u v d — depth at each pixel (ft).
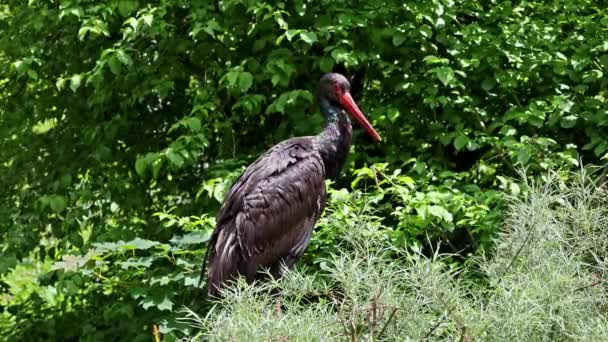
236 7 34.19
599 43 33.47
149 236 36.94
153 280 30.86
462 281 19.04
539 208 20.10
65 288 32.96
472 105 33.73
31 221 37.60
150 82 35.09
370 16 32.86
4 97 39.86
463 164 35.91
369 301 16.83
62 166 37.99
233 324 15.88
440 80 33.12
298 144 30.71
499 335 16.90
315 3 34.17
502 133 32.12
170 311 31.86
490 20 35.22
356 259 17.20
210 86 34.58
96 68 33.12
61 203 35.14
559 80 34.65
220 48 35.45
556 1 35.24
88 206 38.24
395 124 35.04
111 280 32.58
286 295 17.83
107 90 35.86
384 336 17.06
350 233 19.58
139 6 35.53
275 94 35.50
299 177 29.71
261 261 29.04
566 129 35.12
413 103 35.17
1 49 37.65
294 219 29.50
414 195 31.37
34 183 38.70
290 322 16.10
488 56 33.27
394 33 32.65
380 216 33.58
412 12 33.42
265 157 30.27
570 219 20.83
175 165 33.12
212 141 36.86
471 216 30.01
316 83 35.78
